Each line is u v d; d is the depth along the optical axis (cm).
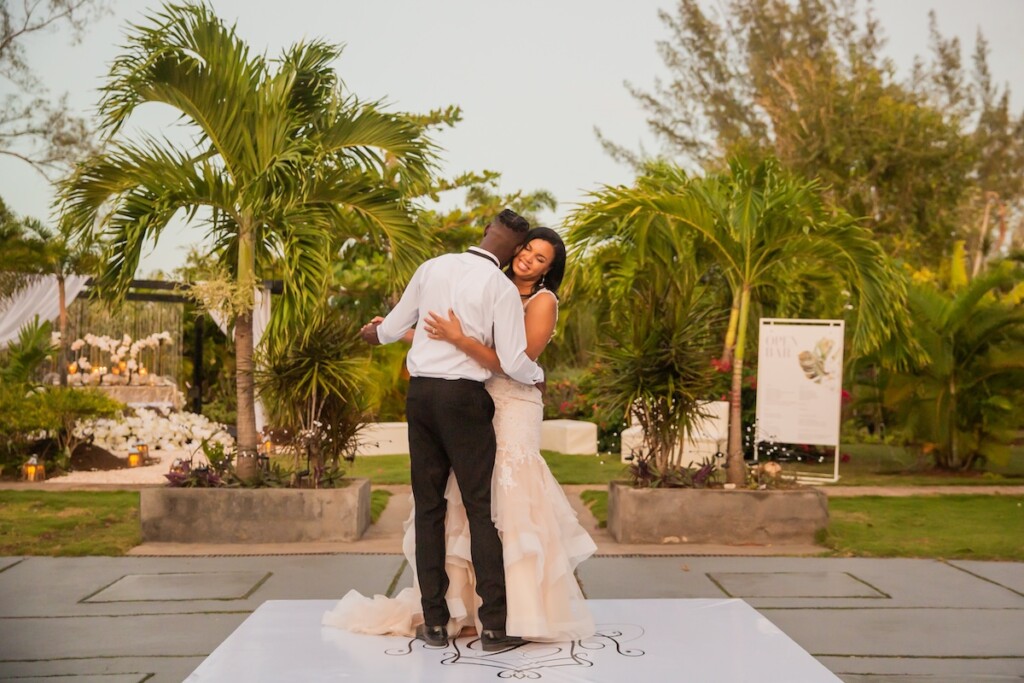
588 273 933
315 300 734
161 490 726
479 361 369
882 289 796
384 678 334
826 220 795
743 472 782
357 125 773
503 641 372
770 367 1111
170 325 1723
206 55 730
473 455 372
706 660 357
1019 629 495
